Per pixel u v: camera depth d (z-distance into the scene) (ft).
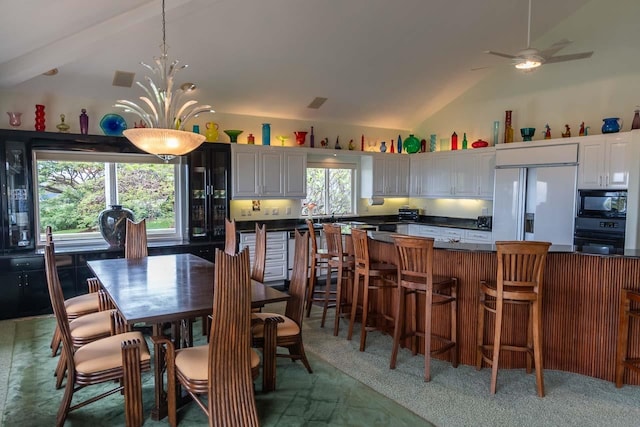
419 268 11.05
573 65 19.35
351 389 10.24
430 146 25.59
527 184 19.22
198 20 14.35
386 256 13.84
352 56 18.35
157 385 8.99
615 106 18.08
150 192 19.89
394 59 19.26
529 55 11.76
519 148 19.33
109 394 9.00
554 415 9.08
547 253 10.71
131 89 17.62
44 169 17.42
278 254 20.98
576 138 17.39
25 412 9.13
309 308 16.08
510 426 8.66
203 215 19.83
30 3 10.59
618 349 10.37
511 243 9.75
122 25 12.83
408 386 10.40
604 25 18.22
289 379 10.77
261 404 9.52
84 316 11.03
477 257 11.42
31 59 13.53
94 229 18.70
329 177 24.98
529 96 21.04
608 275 10.62
